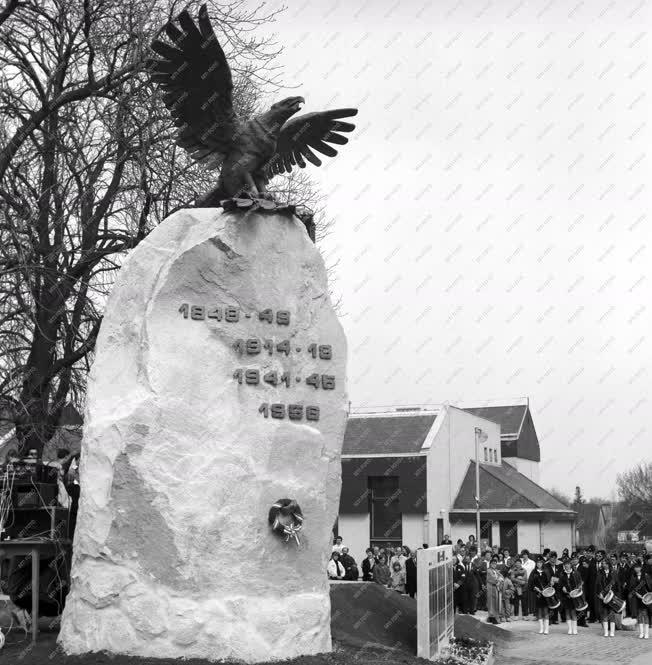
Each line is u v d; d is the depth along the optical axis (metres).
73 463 21.31
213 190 16.84
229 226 15.95
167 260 15.79
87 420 15.44
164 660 14.10
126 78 23.28
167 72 15.78
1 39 22.81
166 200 24.61
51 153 23.69
